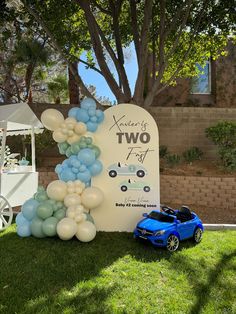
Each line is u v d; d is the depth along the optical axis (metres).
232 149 8.81
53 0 8.58
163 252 4.68
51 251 4.60
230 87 14.58
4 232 5.60
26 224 5.30
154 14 8.86
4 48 9.63
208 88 15.12
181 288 3.52
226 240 5.33
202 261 4.34
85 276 3.78
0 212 5.96
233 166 8.67
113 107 5.93
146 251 4.71
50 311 2.99
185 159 9.77
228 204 8.18
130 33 10.15
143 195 5.76
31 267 4.02
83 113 5.69
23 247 4.75
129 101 8.43
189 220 5.23
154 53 9.06
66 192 5.30
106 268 4.03
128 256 4.47
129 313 2.99
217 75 14.59
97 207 5.77
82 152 5.49
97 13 10.48
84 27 9.91
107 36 10.39
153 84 8.42
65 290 3.42
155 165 5.78
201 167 9.38
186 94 14.59
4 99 15.78
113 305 3.12
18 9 10.29
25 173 6.65
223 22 8.75
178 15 8.20
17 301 3.18
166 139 10.19
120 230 5.74
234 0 8.11
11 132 7.77
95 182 5.81
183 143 10.17
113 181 5.82
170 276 3.82
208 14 8.80
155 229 4.79
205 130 9.84
